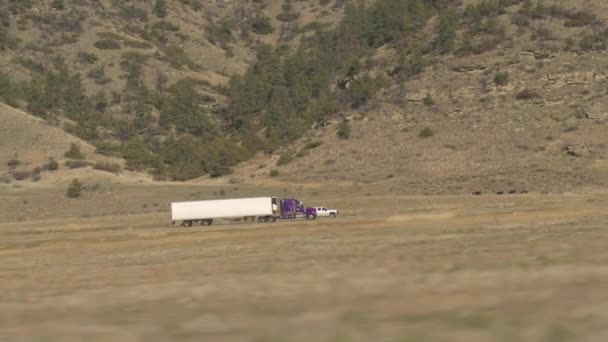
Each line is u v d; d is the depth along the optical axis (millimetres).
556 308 31047
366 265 51562
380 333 28594
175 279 52625
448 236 81812
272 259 66250
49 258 92312
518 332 27641
